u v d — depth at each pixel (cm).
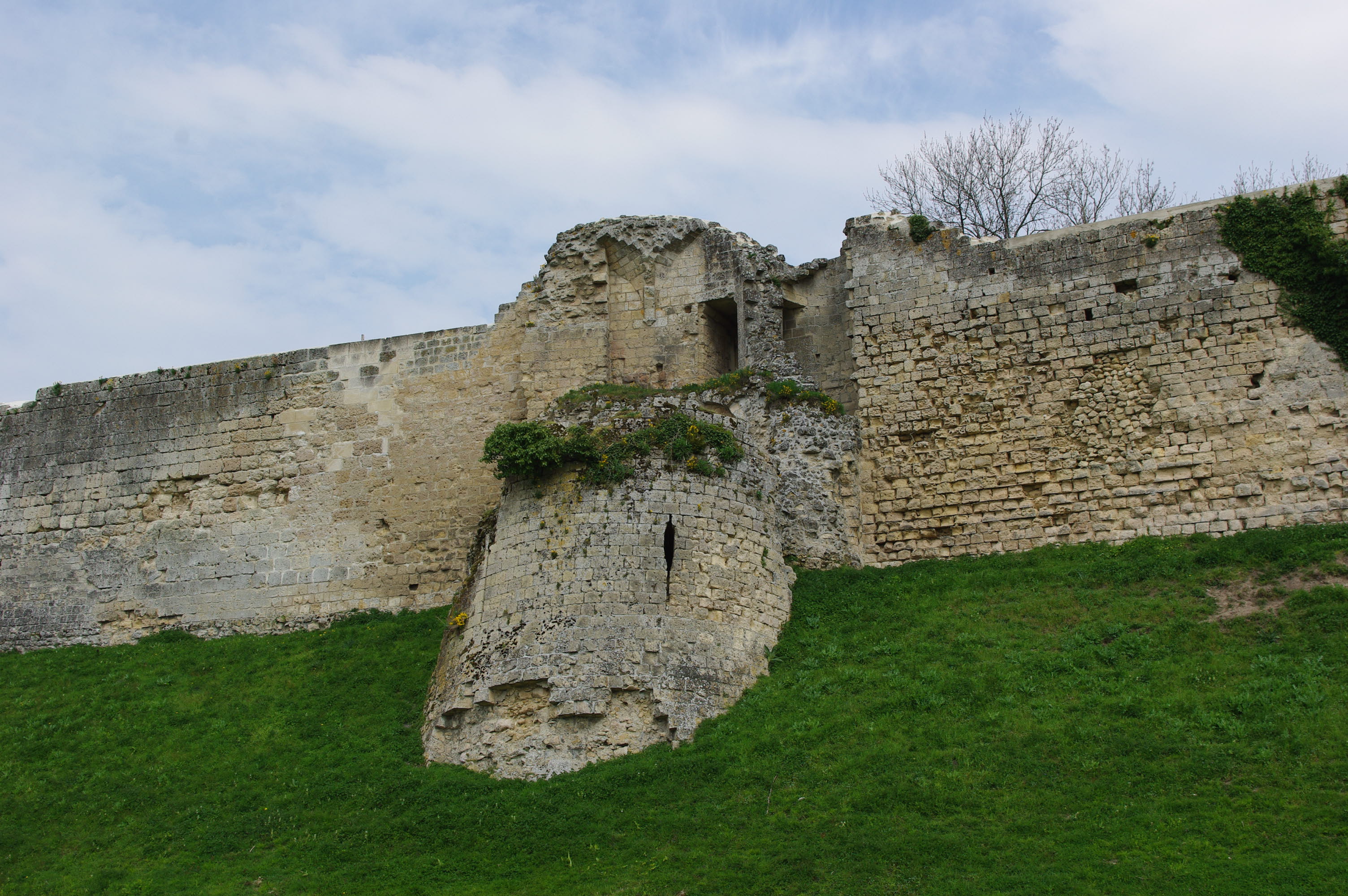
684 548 2439
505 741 2292
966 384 2769
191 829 2231
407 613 3055
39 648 3231
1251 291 2611
